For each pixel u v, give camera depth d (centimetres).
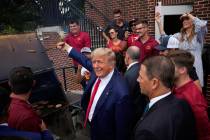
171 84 195
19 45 326
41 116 311
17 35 332
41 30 620
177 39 451
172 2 686
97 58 271
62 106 338
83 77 478
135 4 815
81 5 1034
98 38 823
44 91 349
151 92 196
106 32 639
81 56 341
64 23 743
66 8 771
